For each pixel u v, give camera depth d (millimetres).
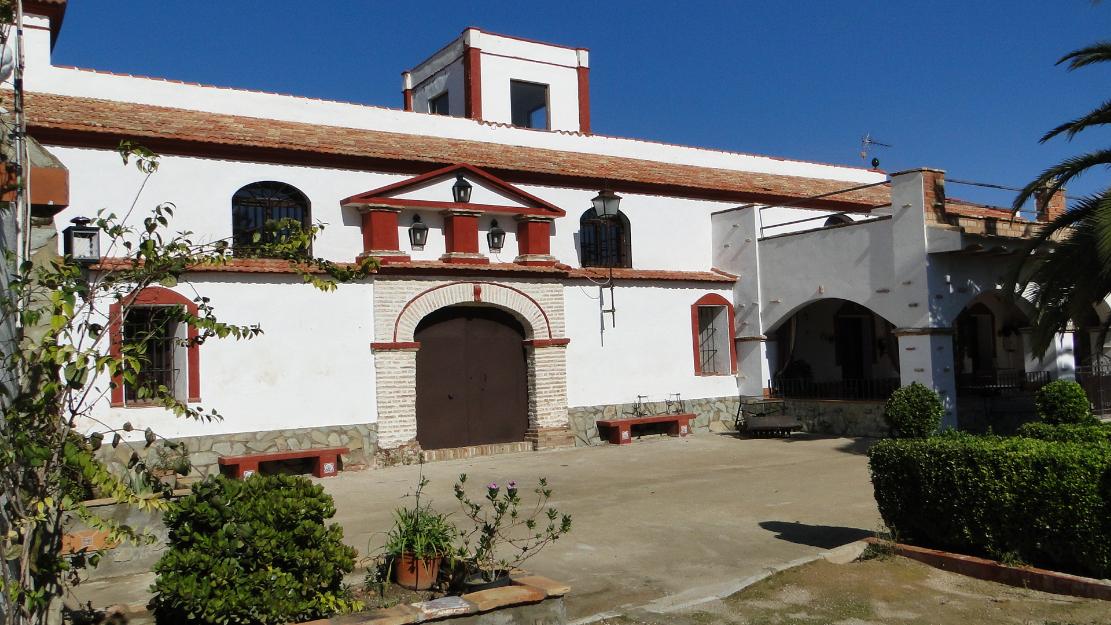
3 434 4535
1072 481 7051
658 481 13641
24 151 5289
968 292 17219
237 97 15984
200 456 13977
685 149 21469
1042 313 14625
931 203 16703
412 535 7051
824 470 14109
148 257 5391
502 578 6672
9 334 5059
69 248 12203
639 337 19156
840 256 18266
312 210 15609
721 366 20516
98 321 12328
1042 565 7375
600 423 18312
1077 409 14266
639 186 19609
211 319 5645
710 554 8719
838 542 9047
